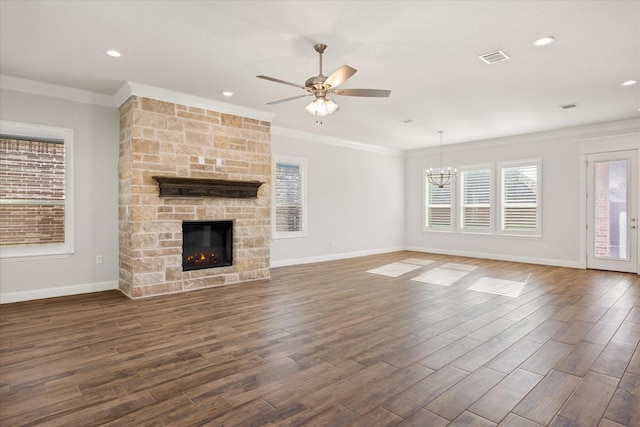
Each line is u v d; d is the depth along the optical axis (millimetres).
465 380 2416
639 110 5590
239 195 5387
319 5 2730
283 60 3762
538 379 2428
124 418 1985
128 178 4629
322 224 7680
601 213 6488
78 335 3250
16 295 4344
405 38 3258
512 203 7629
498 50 3502
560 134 6930
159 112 4715
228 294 4777
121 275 4926
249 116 5602
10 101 4285
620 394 2229
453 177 8617
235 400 2168
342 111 5656
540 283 5461
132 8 2771
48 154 4543
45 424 1934
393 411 2051
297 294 4789
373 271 6488
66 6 2736
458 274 6195
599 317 3771
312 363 2686
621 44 3369
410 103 5234
